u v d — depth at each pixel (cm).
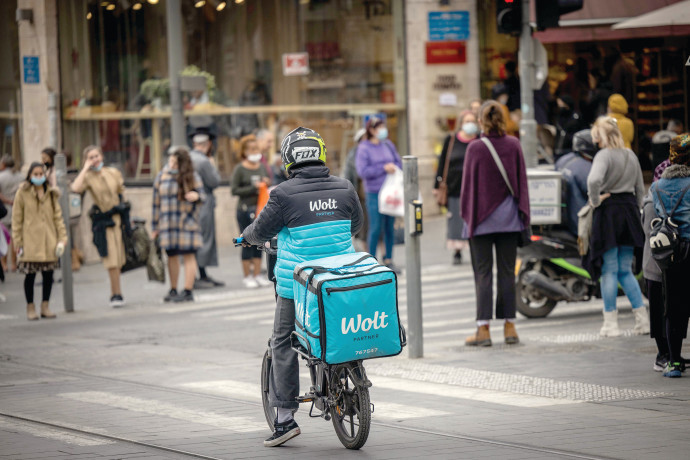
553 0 3234
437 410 2098
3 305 4034
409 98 5691
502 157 2677
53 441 1908
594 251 2755
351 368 1761
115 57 5753
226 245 5528
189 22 5681
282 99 5750
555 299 3098
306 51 5738
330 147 5759
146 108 5738
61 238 3641
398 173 4138
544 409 2070
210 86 5694
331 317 1694
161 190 3884
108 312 3753
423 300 3662
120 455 1788
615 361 2509
